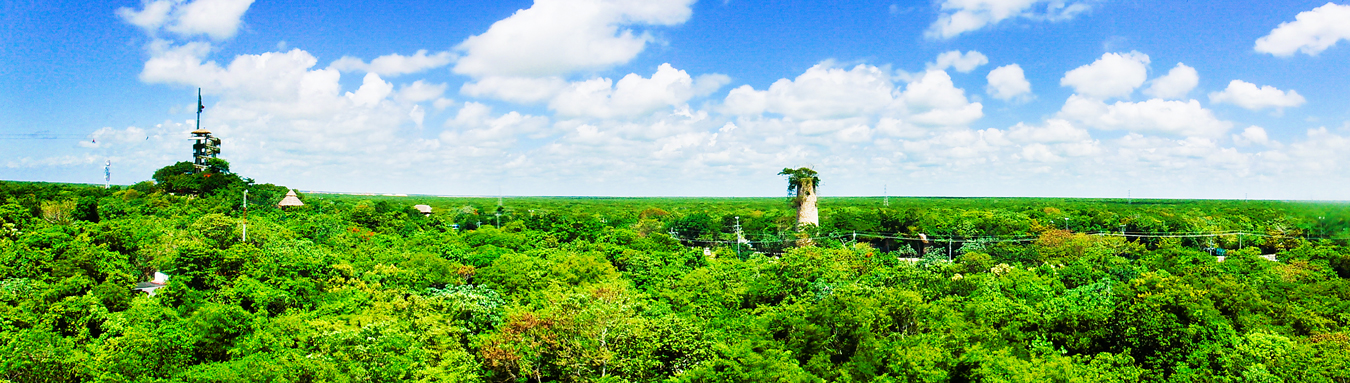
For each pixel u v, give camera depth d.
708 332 45.62
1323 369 39.69
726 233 135.88
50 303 45.22
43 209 92.75
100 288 50.28
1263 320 50.84
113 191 135.38
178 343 40.03
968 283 62.38
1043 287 62.66
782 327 45.25
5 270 53.41
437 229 114.75
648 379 42.06
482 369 42.66
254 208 117.81
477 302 49.88
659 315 48.78
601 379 39.25
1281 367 40.22
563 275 66.25
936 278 62.91
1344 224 104.06
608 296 51.69
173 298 50.75
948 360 38.75
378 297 55.28
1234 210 173.12
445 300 50.31
